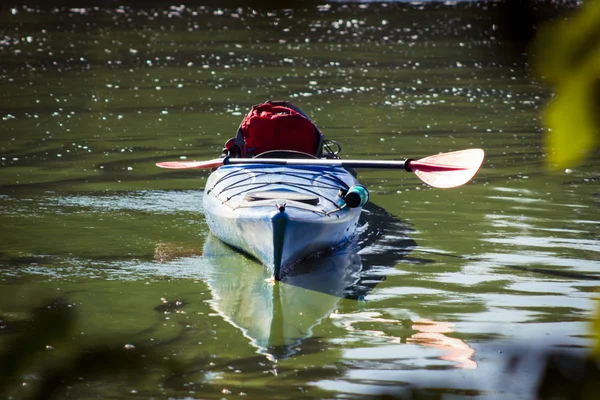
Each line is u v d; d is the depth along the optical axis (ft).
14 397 7.99
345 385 41.75
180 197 87.81
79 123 131.23
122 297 56.54
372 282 60.54
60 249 68.28
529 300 55.72
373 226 76.38
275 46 242.58
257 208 63.67
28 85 170.71
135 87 170.91
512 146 114.93
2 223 76.23
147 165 103.14
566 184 92.17
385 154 109.91
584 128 5.13
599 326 5.93
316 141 80.12
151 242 71.36
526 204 83.92
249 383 42.04
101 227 75.72
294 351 46.98
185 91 166.40
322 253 67.31
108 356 8.68
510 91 167.43
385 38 258.57
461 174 71.20
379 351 46.80
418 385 6.69
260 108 82.99
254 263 66.08
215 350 46.80
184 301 56.13
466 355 45.50
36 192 88.22
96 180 94.48
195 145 116.06
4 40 246.47
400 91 167.63
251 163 74.38
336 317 53.06
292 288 59.52
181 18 319.68
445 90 168.76
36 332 8.57
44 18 314.14
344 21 298.15
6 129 125.08
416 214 80.64
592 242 70.44
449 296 57.00
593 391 5.70
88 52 224.94
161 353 9.17
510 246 69.56
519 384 6.99
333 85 175.32
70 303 9.80
